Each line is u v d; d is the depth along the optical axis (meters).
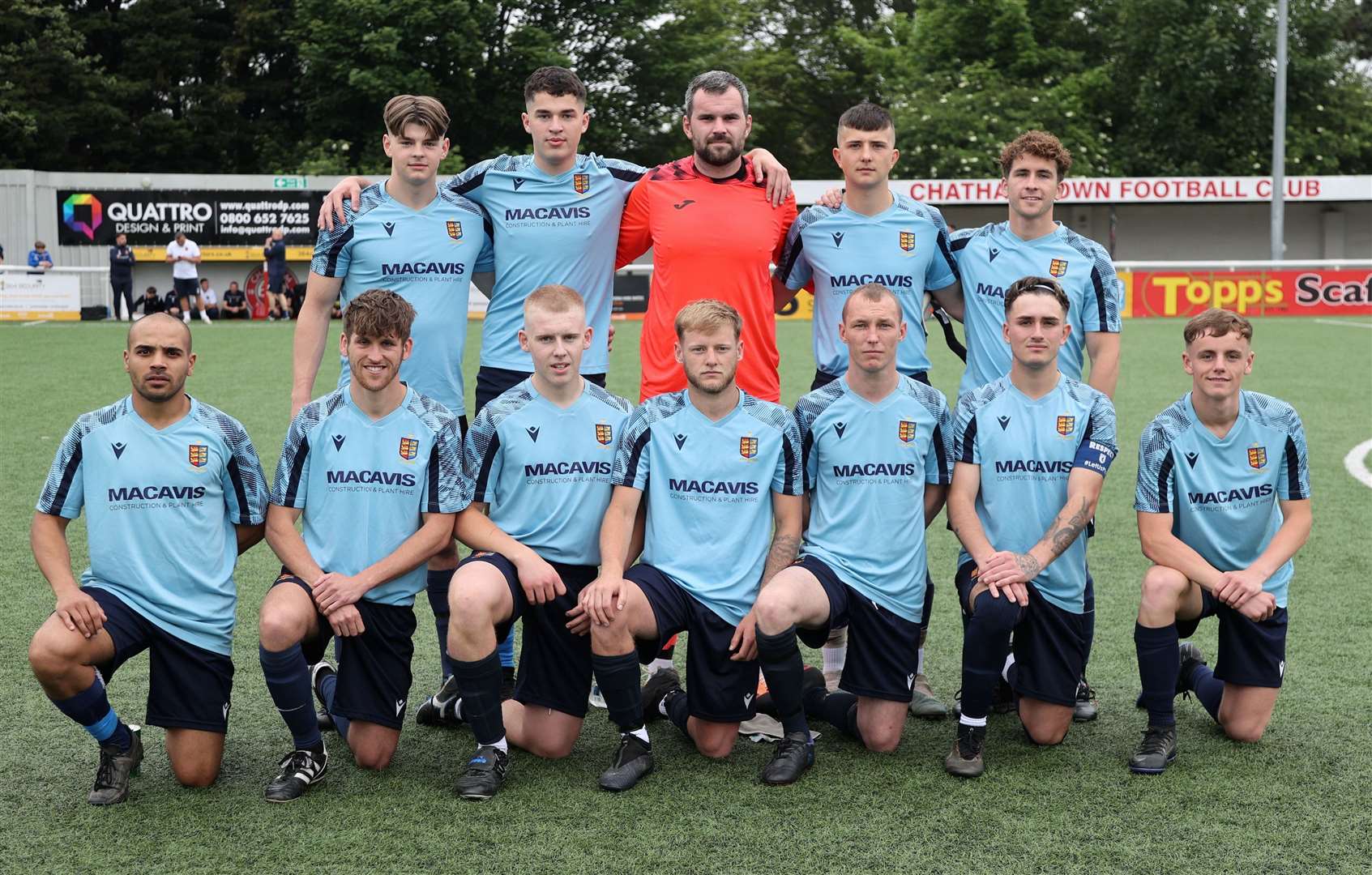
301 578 3.52
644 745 3.55
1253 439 3.74
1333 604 5.07
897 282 4.38
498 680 3.45
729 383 3.67
